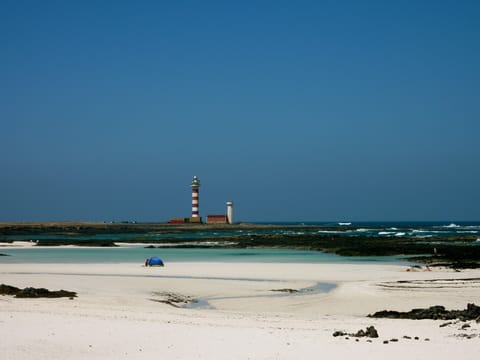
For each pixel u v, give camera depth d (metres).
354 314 30.53
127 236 152.38
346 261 66.00
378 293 37.84
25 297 32.69
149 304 32.72
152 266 57.81
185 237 139.50
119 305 31.05
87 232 169.38
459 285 41.25
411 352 17.98
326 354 17.83
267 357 17.52
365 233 158.12
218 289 40.28
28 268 56.12
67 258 71.75
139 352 18.22
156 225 198.62
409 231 175.75
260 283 43.69
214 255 77.81
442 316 27.33
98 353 18.00
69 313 25.89
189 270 54.12
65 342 19.28
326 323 24.94
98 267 57.38
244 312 30.34
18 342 19.02
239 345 19.19
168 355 17.80
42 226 183.50
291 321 25.62
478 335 21.02
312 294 38.06
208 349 18.61
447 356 17.42
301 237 115.75
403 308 32.25
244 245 99.25
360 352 18.03
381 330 22.58
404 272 51.66
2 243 107.94
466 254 67.12
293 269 55.19
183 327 22.55
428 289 39.44
